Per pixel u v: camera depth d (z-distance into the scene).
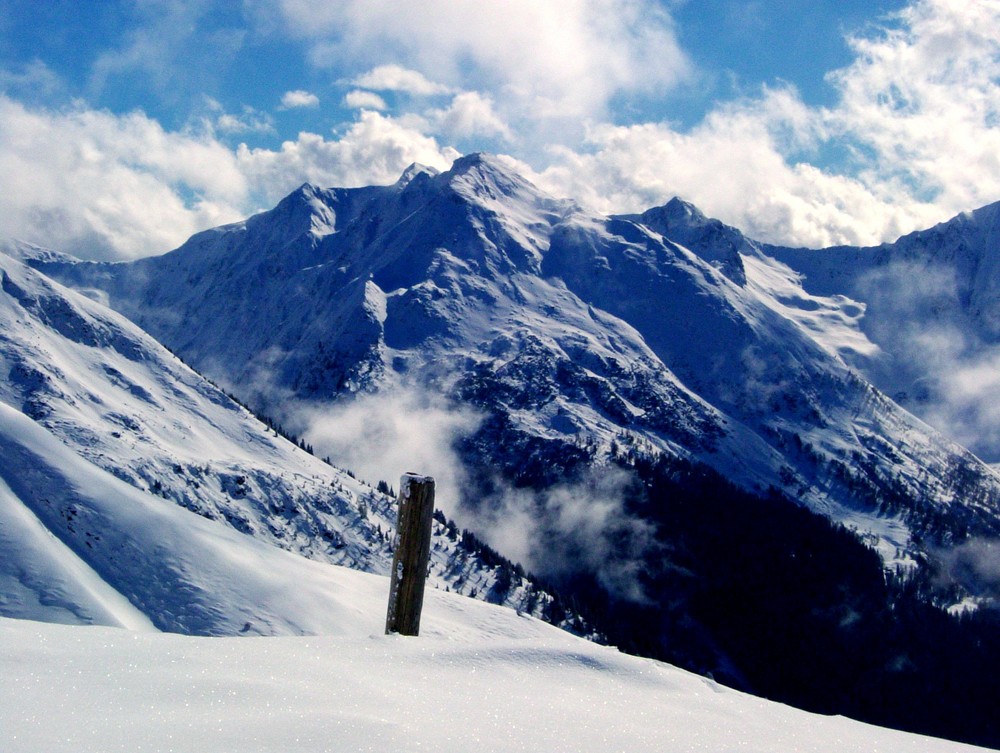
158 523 33.22
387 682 4.96
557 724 4.60
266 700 4.36
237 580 33.47
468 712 4.61
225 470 106.38
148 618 28.50
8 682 4.24
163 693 4.29
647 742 4.54
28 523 28.38
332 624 33.91
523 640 6.01
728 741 4.82
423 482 7.45
